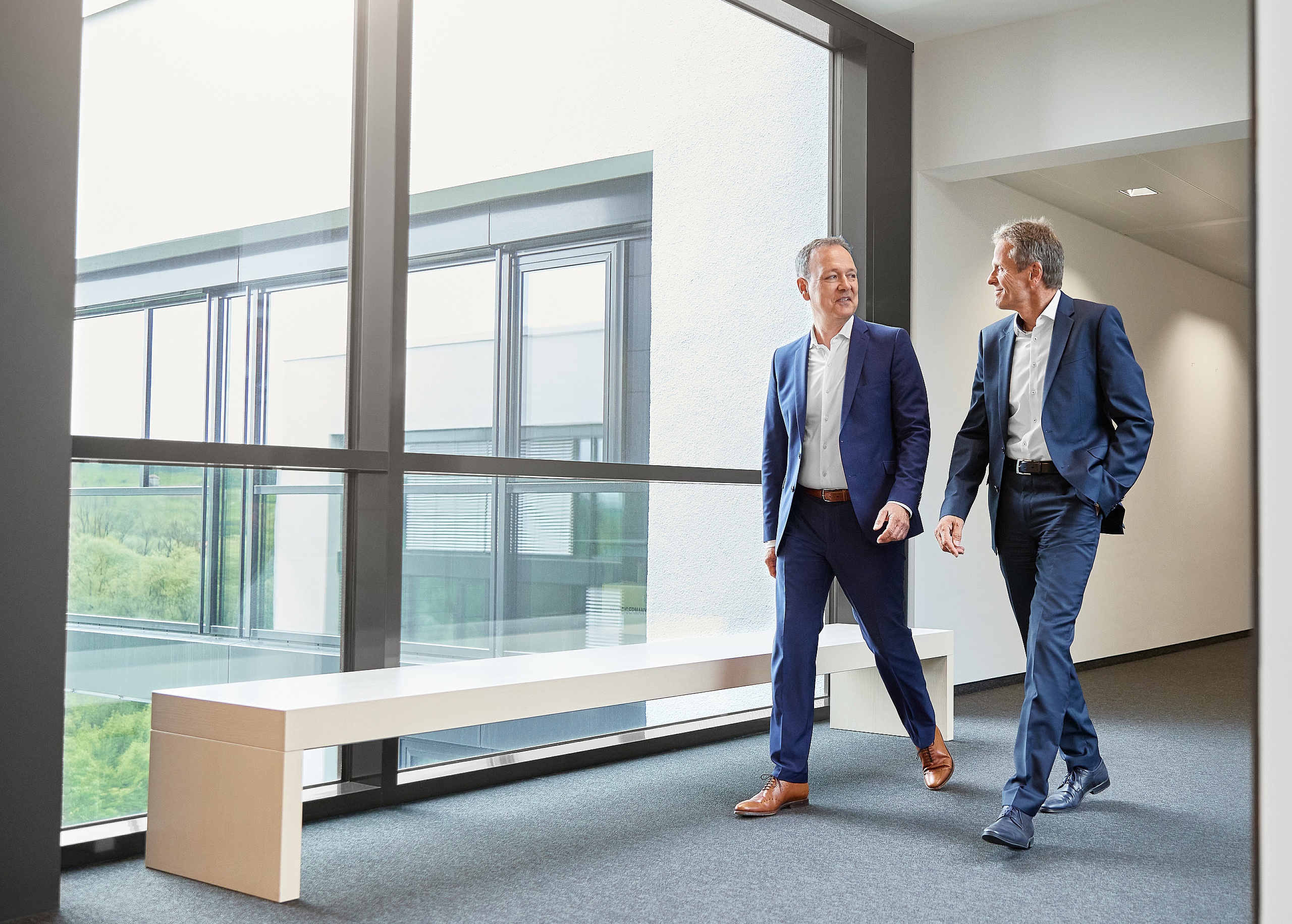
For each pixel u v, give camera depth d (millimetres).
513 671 3160
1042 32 5215
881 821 3139
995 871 2666
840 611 5137
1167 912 2371
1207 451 8633
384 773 3334
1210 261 8336
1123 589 7406
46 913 2342
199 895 2463
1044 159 5309
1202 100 4793
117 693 2852
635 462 4336
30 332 2367
